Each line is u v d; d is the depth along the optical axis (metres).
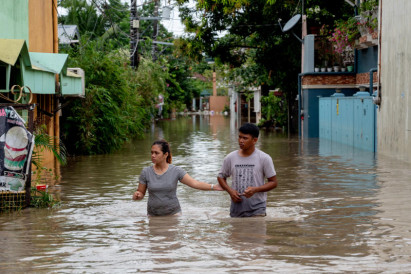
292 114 34.22
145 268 5.31
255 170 7.53
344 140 23.14
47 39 17.02
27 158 9.12
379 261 5.52
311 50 27.83
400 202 9.40
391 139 17.34
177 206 8.16
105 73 21.11
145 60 39.91
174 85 63.59
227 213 8.45
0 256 5.89
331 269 5.23
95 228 7.41
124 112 22.38
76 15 41.06
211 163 16.66
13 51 10.61
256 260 5.57
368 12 22.72
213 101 95.50
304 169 14.53
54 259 5.73
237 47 34.84
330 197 10.06
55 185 12.16
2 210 8.99
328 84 27.61
